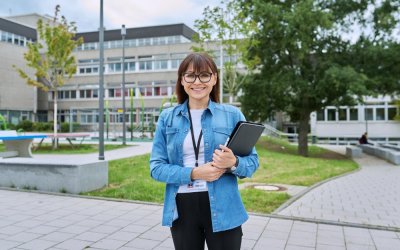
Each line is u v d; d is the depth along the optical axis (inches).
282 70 840.3
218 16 731.4
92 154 619.8
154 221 221.8
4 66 1919.3
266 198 284.5
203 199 87.5
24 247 174.9
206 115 90.5
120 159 503.5
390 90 783.7
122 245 179.5
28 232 197.9
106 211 244.4
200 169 83.1
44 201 270.7
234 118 92.4
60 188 300.0
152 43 2245.3
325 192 332.5
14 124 1777.8
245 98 855.1
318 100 823.7
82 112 2102.6
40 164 305.9
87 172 303.3
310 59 840.9
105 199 277.9
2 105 1909.4
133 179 359.6
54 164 301.0
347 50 817.5
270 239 191.8
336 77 709.3
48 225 211.3
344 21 836.0
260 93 828.6
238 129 82.3
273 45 807.7
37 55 721.0
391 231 209.5
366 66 788.6
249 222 222.2
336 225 219.9
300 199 295.0
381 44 786.8
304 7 713.0
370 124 1517.0
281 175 428.5
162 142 92.7
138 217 230.4
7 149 563.2
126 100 2005.4
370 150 927.7
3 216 229.6
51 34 724.0
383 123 1504.7
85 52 2127.2
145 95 1991.9
